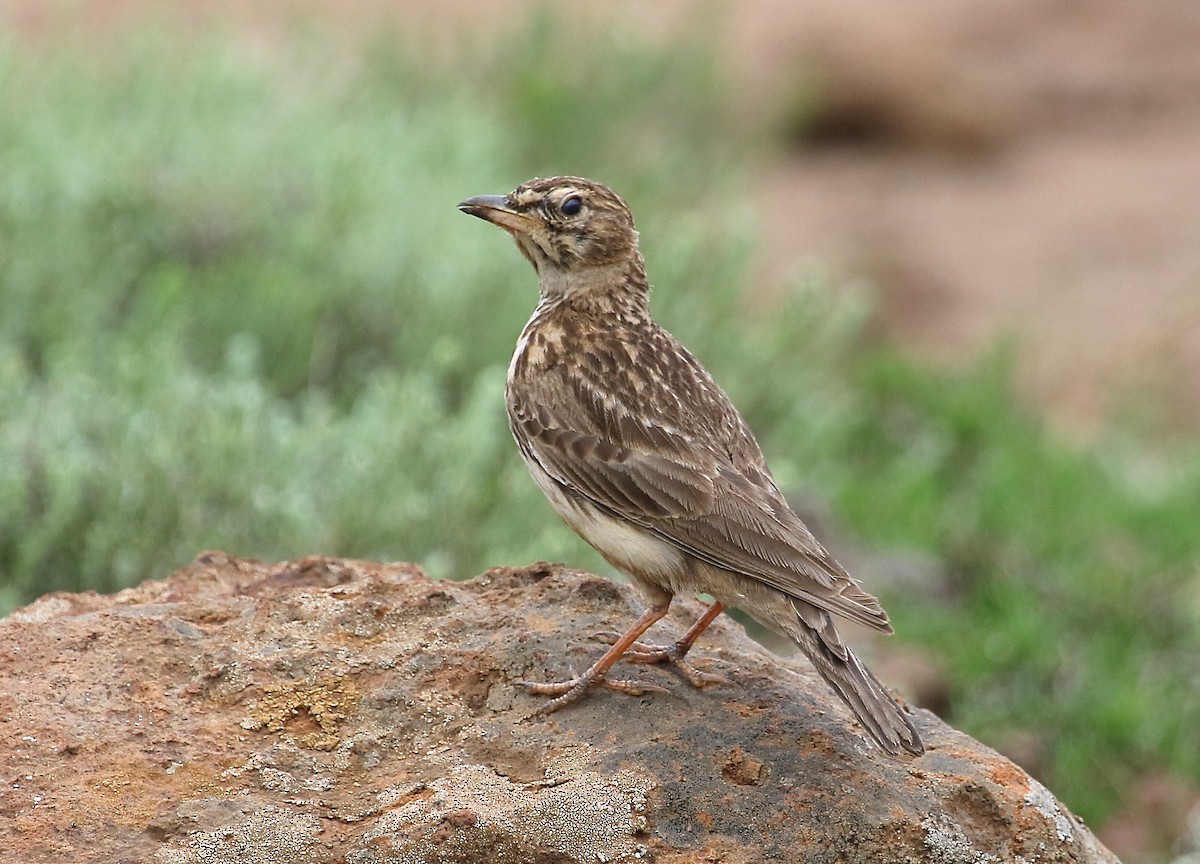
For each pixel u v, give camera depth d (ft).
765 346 54.13
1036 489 61.11
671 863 22.21
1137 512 59.62
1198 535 58.29
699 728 24.18
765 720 24.50
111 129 54.60
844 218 98.99
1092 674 49.75
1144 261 98.02
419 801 22.53
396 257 50.06
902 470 61.77
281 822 22.25
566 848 22.25
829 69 110.01
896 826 22.90
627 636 25.20
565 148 80.23
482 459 39.58
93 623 25.91
